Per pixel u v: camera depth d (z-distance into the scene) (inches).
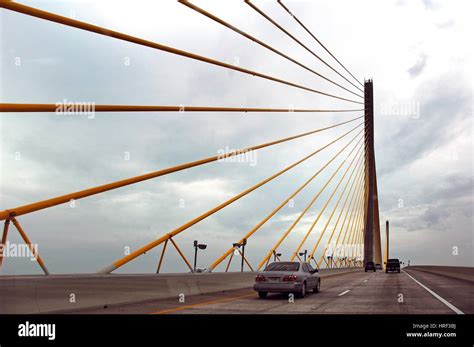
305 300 620.4
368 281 1249.4
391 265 2363.4
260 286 654.5
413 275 1879.9
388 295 710.5
